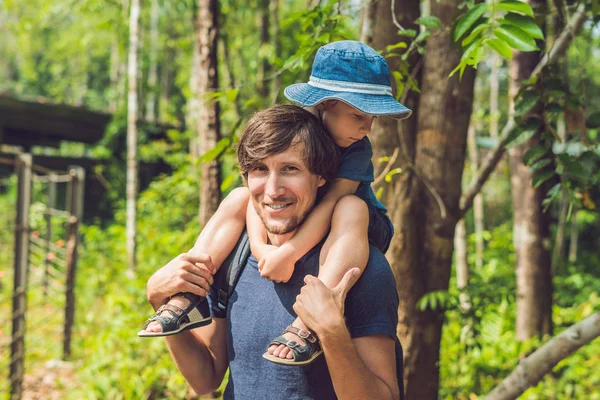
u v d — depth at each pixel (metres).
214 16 3.68
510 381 2.77
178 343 1.64
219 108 3.69
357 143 1.58
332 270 1.41
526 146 5.39
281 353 1.34
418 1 2.93
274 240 1.51
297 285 1.49
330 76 1.50
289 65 2.71
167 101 16.53
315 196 1.49
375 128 2.94
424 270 2.98
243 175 1.55
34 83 26.80
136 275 6.30
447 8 2.82
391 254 2.96
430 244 2.97
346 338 1.33
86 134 14.10
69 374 5.95
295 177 1.44
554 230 13.06
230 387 1.62
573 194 2.67
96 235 9.93
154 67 15.57
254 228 1.56
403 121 2.95
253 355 1.53
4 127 13.20
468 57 2.00
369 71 1.49
